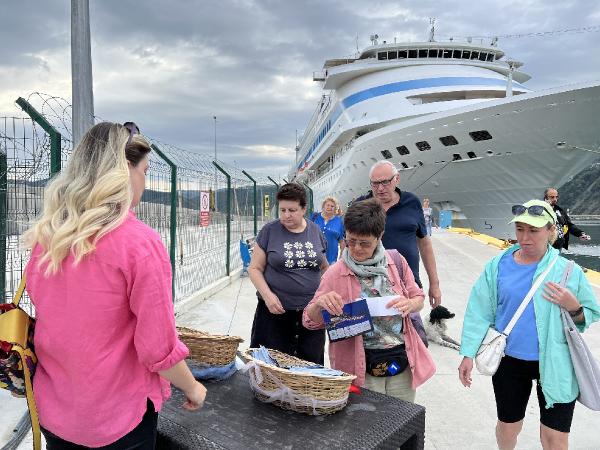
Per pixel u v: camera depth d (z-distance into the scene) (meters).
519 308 2.45
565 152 17.34
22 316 1.50
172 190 6.76
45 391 1.45
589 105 16.08
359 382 2.42
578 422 3.62
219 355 2.30
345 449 1.69
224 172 9.99
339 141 28.91
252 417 1.93
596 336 5.70
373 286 2.46
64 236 1.33
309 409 1.93
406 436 1.90
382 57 26.55
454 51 26.16
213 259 9.20
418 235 3.93
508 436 2.61
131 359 1.45
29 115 3.50
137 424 1.46
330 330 2.30
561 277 2.41
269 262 3.29
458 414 3.79
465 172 20.20
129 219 1.43
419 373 2.50
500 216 20.66
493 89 23.78
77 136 4.64
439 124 19.64
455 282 9.67
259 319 3.38
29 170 3.50
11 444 2.99
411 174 22.12
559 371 2.32
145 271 1.37
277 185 13.55
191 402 1.59
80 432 1.40
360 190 26.62
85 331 1.37
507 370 2.53
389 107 24.17
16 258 3.37
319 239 3.42
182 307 6.99
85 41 4.64
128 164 1.49
